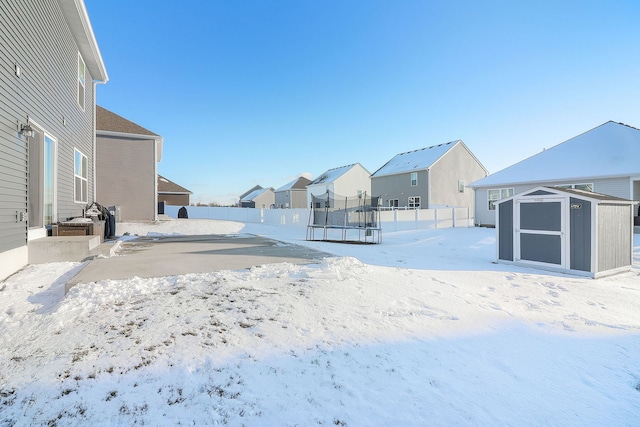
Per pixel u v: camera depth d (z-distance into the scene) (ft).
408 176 94.99
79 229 23.94
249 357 8.72
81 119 33.04
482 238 46.65
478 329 11.94
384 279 17.60
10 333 9.67
